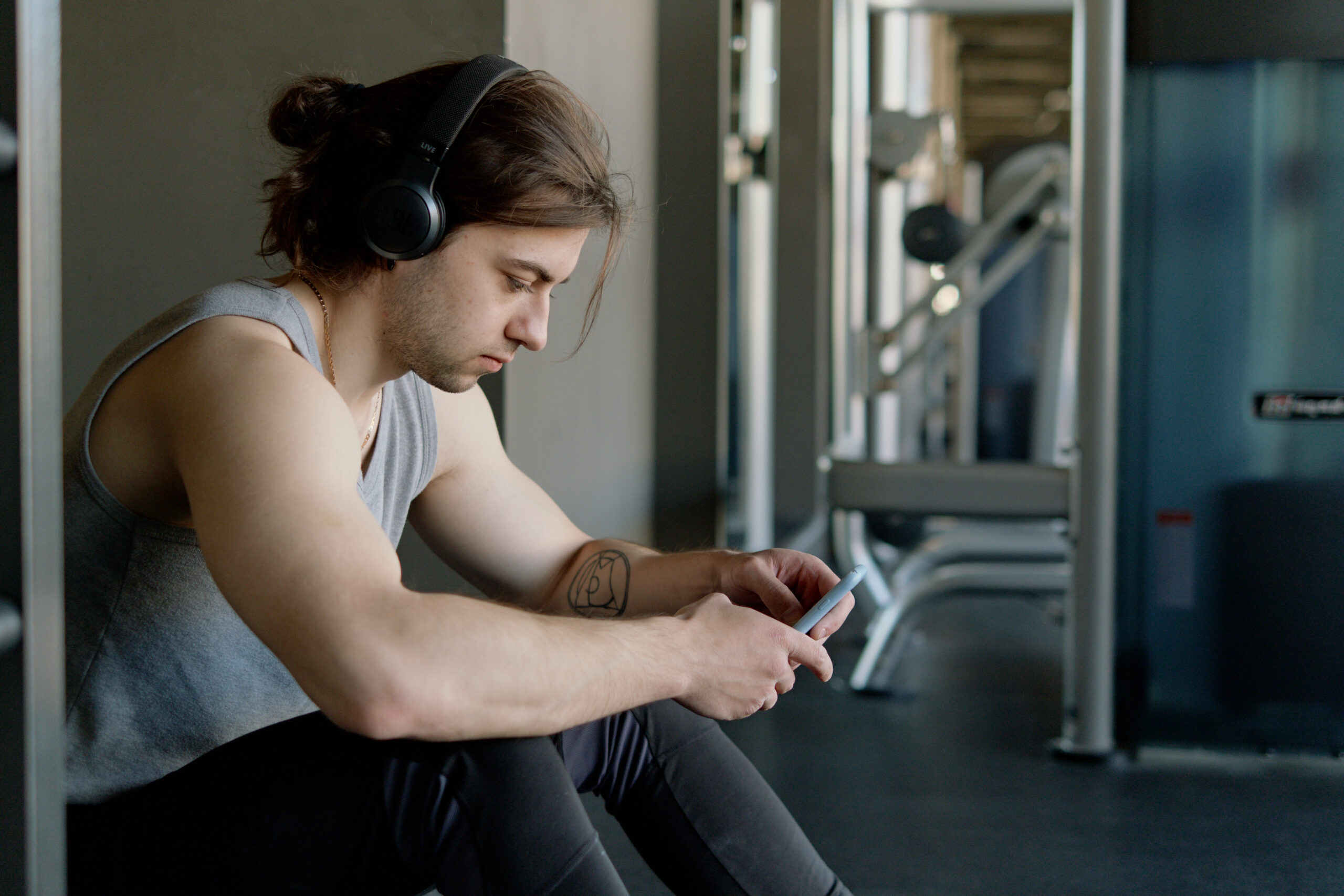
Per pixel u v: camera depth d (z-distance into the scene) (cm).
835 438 356
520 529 113
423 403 100
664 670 81
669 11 317
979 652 311
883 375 351
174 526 82
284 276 91
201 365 77
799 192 342
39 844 59
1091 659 213
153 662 85
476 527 112
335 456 75
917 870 162
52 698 60
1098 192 206
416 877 80
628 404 287
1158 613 213
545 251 85
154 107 178
